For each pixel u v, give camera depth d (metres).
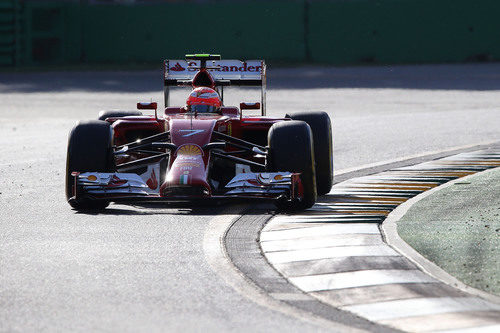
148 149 34.78
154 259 24.45
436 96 89.94
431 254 24.52
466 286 21.42
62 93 96.69
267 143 34.81
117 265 23.78
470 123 64.12
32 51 130.75
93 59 134.25
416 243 25.86
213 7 131.88
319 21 130.62
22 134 63.56
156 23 133.00
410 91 95.19
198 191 29.42
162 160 33.41
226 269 23.36
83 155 31.39
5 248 25.78
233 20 131.88
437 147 51.38
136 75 116.31
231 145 33.66
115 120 36.09
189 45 133.00
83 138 31.66
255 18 131.50
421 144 52.94
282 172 30.42
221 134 32.41
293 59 131.38
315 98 89.81
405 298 20.30
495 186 35.78
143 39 133.50
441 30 127.81
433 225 28.48
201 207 33.00
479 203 32.25
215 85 37.75
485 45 127.44
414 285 21.34
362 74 114.56
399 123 65.56
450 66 122.81
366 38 129.50
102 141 31.69
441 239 26.30
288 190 30.33
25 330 18.20
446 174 39.88
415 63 128.12
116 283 21.97
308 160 31.28
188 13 132.38
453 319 18.69
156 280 22.27
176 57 133.12
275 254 24.91
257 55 131.88
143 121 34.34
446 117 69.19
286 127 31.75
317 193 35.31
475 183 36.78
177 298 20.64
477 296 20.55
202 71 37.25
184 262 24.12
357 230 27.66
